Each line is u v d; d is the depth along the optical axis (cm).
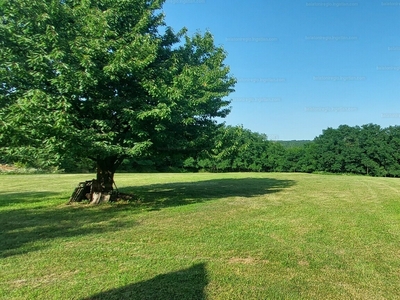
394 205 911
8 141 671
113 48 732
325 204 922
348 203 947
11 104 685
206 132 991
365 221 664
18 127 616
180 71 907
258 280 344
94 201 904
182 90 777
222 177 2417
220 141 961
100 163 938
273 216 716
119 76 750
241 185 1612
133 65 704
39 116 606
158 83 771
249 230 575
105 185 941
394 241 506
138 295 304
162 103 734
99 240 501
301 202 962
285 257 423
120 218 684
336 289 324
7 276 348
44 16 675
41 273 357
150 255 425
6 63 655
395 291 321
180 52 993
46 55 654
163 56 952
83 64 661
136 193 1191
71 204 888
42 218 685
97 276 349
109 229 578
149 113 710
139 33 812
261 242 493
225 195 1145
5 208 825
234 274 361
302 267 386
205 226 606
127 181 1925
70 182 1797
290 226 611
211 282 337
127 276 350
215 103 1015
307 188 1453
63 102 641
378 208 849
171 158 988
